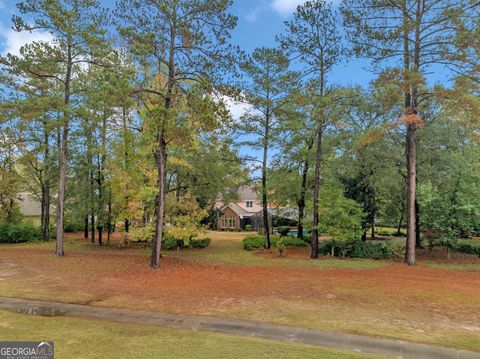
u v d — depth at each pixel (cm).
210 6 1208
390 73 1276
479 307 809
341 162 1955
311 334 621
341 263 1542
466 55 1231
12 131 2064
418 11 1380
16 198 2875
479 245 1958
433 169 1794
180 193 2075
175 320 701
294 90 1806
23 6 1434
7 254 1759
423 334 629
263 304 824
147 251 2009
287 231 2925
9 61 1470
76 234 3284
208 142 1961
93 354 499
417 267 1420
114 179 1706
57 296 898
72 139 2066
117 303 834
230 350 525
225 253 1956
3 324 653
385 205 2389
